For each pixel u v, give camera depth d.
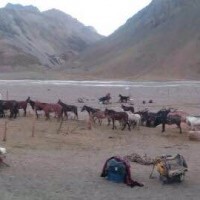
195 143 29.11
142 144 28.02
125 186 18.27
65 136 28.81
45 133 29.48
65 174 19.67
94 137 29.20
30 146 25.33
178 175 19.05
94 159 23.06
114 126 33.00
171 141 29.47
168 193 17.59
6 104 35.84
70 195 16.62
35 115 35.16
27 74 147.88
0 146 24.66
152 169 20.80
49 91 73.19
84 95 67.44
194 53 174.00
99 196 16.70
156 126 34.66
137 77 160.00
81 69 190.00
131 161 22.67
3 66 184.12
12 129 30.20
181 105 54.69
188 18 198.00
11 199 15.70
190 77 159.62
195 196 17.36
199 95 72.56
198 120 32.88
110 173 19.00
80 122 35.22
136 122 33.34
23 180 18.33
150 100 57.41
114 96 67.31
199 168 21.92
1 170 19.69
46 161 21.95
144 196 17.02
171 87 93.62
